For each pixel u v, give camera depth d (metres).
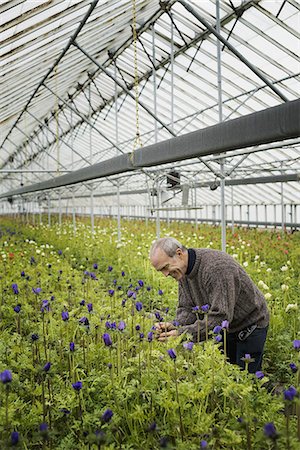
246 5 9.34
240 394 3.13
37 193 30.36
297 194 19.34
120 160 7.92
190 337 3.75
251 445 2.84
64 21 7.66
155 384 3.42
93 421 3.01
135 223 27.22
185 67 12.62
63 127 23.89
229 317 4.06
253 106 12.56
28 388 3.55
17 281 7.84
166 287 8.98
